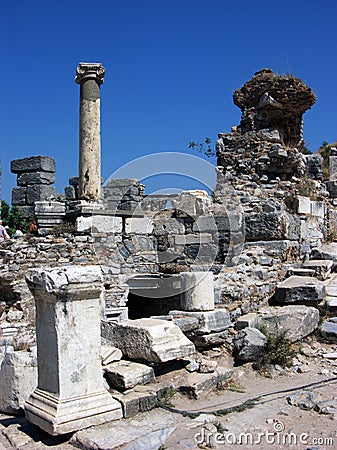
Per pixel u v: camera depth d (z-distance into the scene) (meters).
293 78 12.73
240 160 12.82
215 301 8.27
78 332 5.14
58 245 10.73
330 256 11.48
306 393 6.00
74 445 4.87
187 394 6.09
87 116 14.64
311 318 8.12
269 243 10.74
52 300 5.03
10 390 5.98
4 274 9.65
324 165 17.78
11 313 9.59
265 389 6.34
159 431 4.93
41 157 21.11
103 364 6.20
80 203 13.79
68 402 5.02
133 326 6.51
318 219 12.88
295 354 7.46
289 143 13.41
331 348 7.88
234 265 10.30
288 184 12.57
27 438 5.11
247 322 7.77
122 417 5.35
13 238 10.55
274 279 9.84
